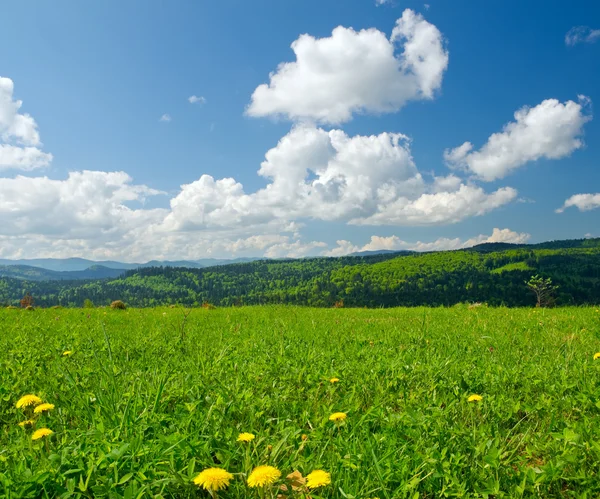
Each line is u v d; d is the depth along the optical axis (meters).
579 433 2.79
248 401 3.54
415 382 4.31
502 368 4.62
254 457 2.50
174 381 4.13
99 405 3.27
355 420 3.17
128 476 2.05
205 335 8.12
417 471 2.37
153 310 17.56
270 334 8.06
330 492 2.19
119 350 6.16
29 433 2.98
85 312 15.36
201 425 2.94
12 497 1.92
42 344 6.91
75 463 2.22
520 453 2.83
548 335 7.70
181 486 2.18
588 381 4.01
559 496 2.29
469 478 2.33
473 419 3.24
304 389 4.22
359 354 5.61
